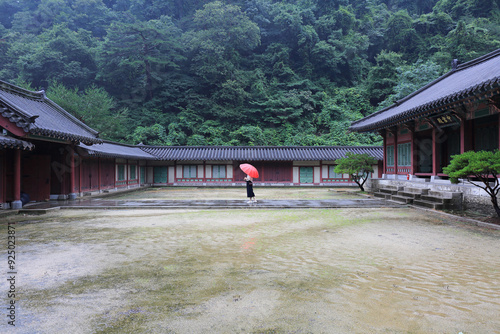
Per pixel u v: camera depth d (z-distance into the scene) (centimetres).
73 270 567
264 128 5506
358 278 527
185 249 716
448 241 796
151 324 368
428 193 1484
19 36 6594
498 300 440
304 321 376
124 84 5888
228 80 5428
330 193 2439
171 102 5806
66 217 1193
